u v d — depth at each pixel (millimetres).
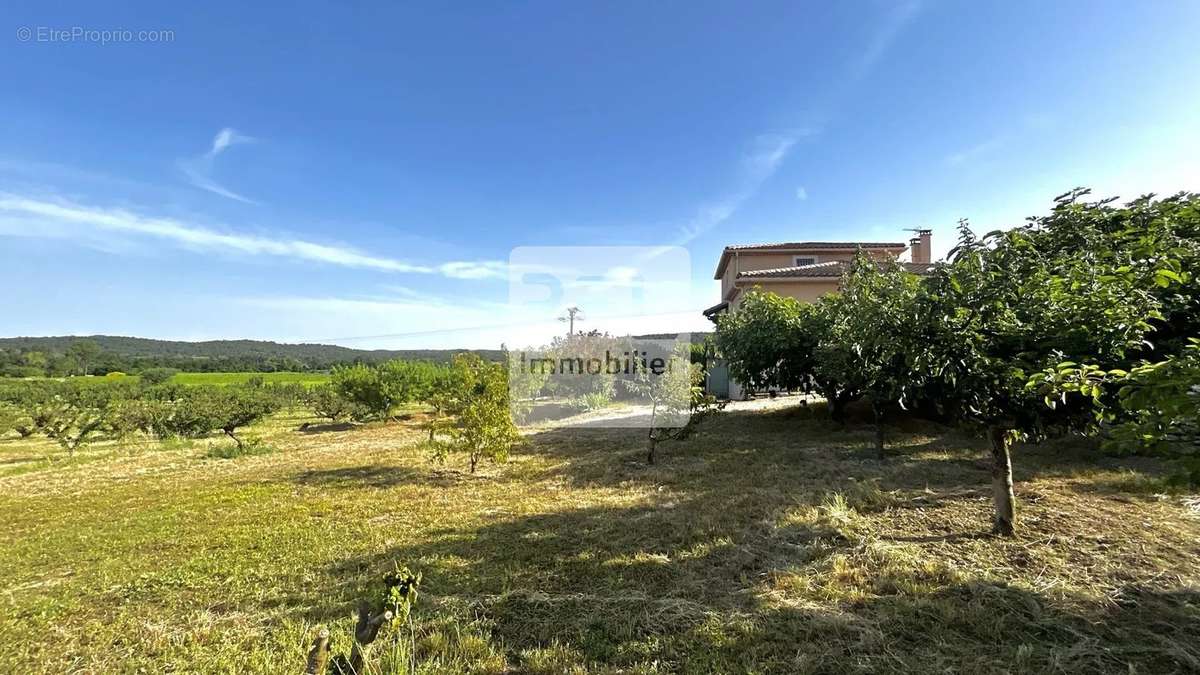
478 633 3049
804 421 11461
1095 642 2699
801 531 4531
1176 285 3740
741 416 12758
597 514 5445
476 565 4129
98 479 8609
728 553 4176
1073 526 4301
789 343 10031
